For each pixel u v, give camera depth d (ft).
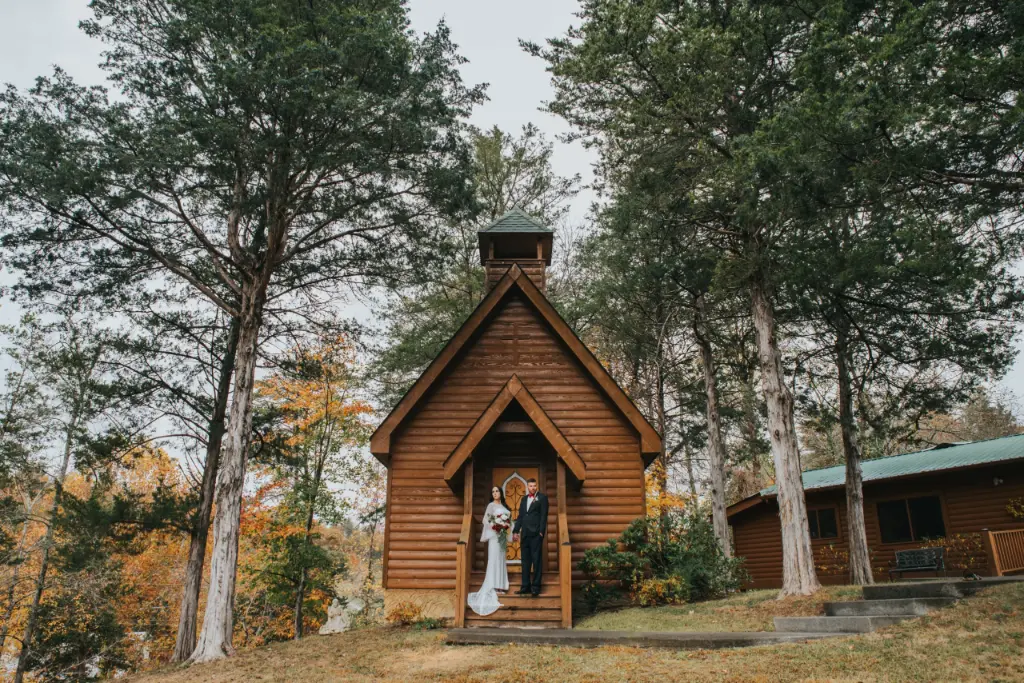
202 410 70.49
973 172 35.42
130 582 91.81
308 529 78.95
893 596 40.11
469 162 58.85
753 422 91.86
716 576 53.67
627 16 50.08
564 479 47.24
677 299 75.20
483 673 30.86
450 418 55.31
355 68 52.34
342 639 45.27
